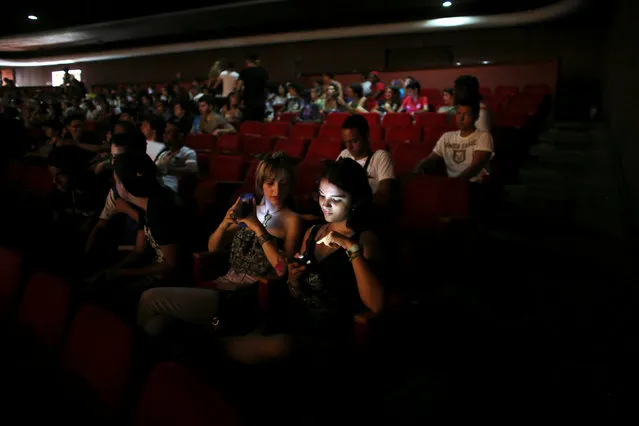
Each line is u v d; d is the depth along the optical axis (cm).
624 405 213
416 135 660
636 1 536
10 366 218
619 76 692
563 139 761
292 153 633
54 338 214
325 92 977
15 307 246
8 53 2500
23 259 256
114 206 351
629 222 411
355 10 1482
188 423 138
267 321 235
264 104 873
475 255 345
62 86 1797
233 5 1455
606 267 341
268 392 212
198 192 472
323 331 225
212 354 226
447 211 373
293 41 1598
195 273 290
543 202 494
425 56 1425
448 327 279
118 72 2147
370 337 205
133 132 339
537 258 368
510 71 1124
